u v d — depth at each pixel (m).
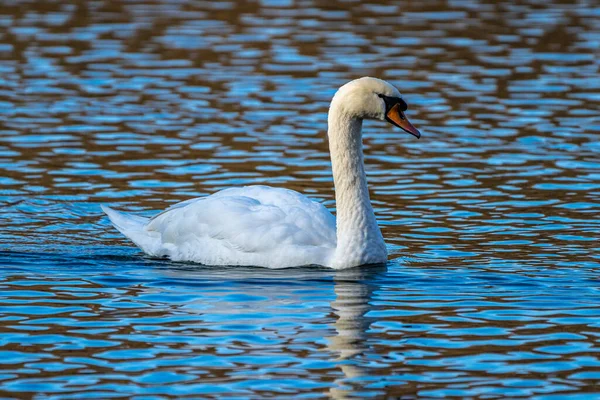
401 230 14.78
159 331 10.62
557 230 14.61
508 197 16.30
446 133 20.33
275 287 12.16
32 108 21.86
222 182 17.28
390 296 11.84
